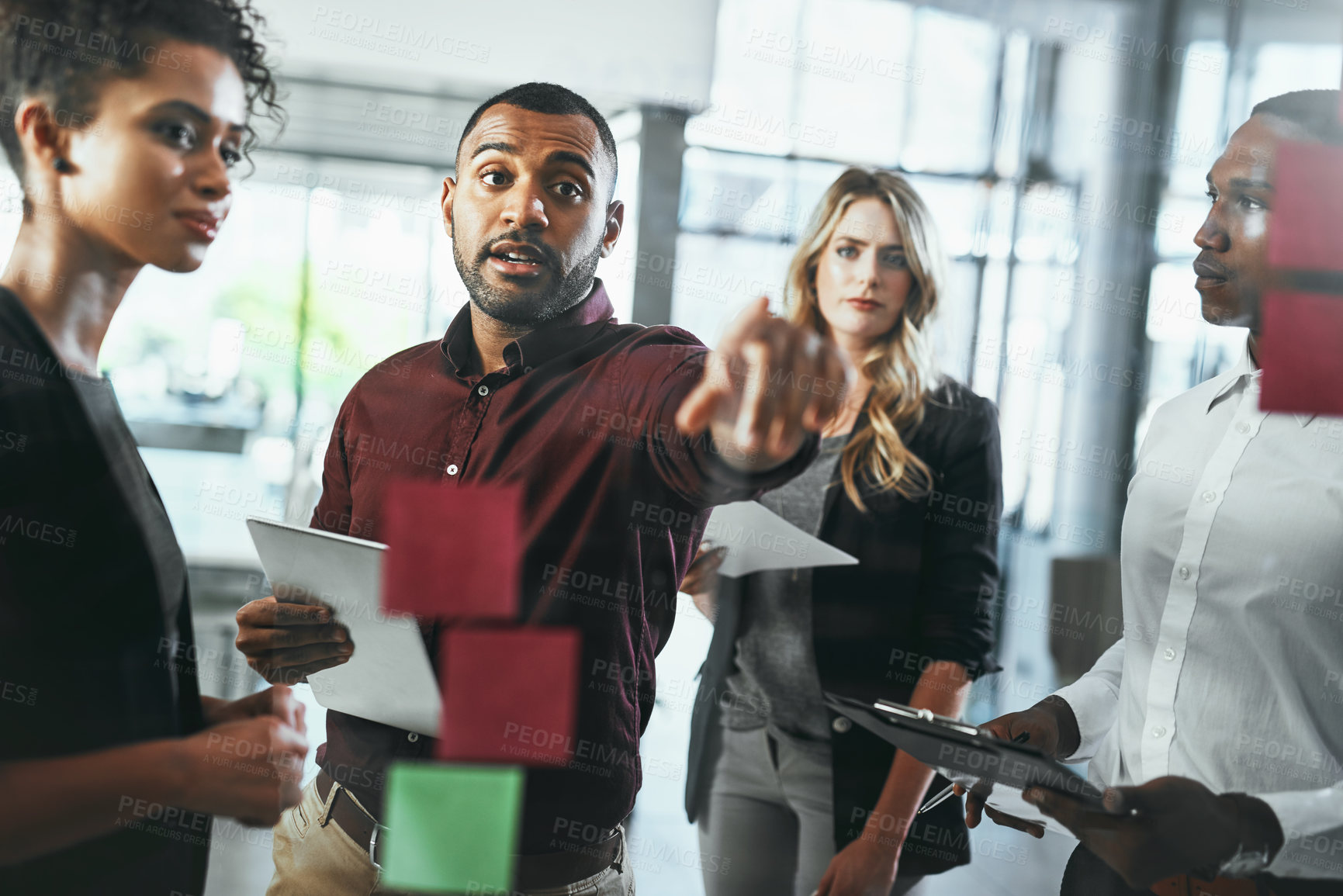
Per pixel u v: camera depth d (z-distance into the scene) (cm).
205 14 101
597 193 108
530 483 102
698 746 123
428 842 91
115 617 87
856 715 88
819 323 131
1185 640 95
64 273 95
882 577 120
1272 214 93
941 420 125
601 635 101
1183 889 89
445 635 94
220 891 119
